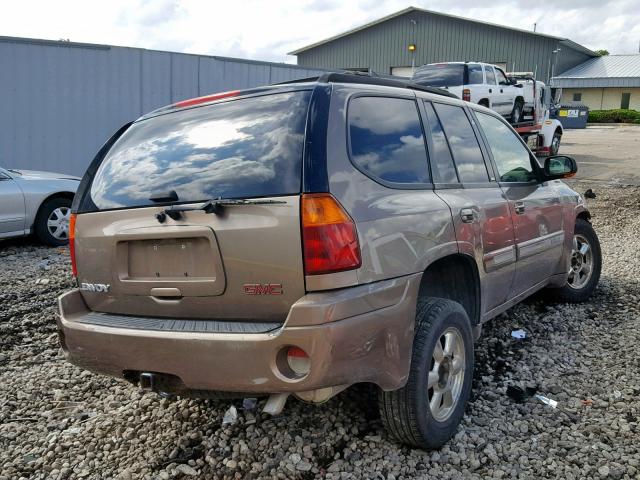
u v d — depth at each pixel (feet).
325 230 8.55
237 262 8.98
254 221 8.84
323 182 8.73
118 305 10.43
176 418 12.02
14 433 11.71
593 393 12.66
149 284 9.84
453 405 10.95
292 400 12.41
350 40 146.10
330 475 9.93
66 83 38.68
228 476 10.07
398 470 10.03
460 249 11.23
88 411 12.56
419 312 10.42
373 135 10.17
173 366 9.20
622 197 40.42
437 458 10.35
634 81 154.51
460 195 11.89
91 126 40.04
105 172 10.96
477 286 12.21
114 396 13.15
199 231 9.20
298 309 8.37
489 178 13.53
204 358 8.91
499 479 9.77
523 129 63.41
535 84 66.90
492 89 55.83
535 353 14.78
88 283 10.77
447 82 54.34
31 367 14.94
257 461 10.43
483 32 135.23
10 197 27.37
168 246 9.68
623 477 9.70
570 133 118.11
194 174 9.69
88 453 10.87
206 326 9.25
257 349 8.57
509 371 13.84
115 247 10.18
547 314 17.53
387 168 10.16
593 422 11.44
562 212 16.66
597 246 18.94
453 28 137.08
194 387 9.13
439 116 12.41
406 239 9.80
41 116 38.09
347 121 9.69
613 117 157.38
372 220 9.23
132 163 10.67
